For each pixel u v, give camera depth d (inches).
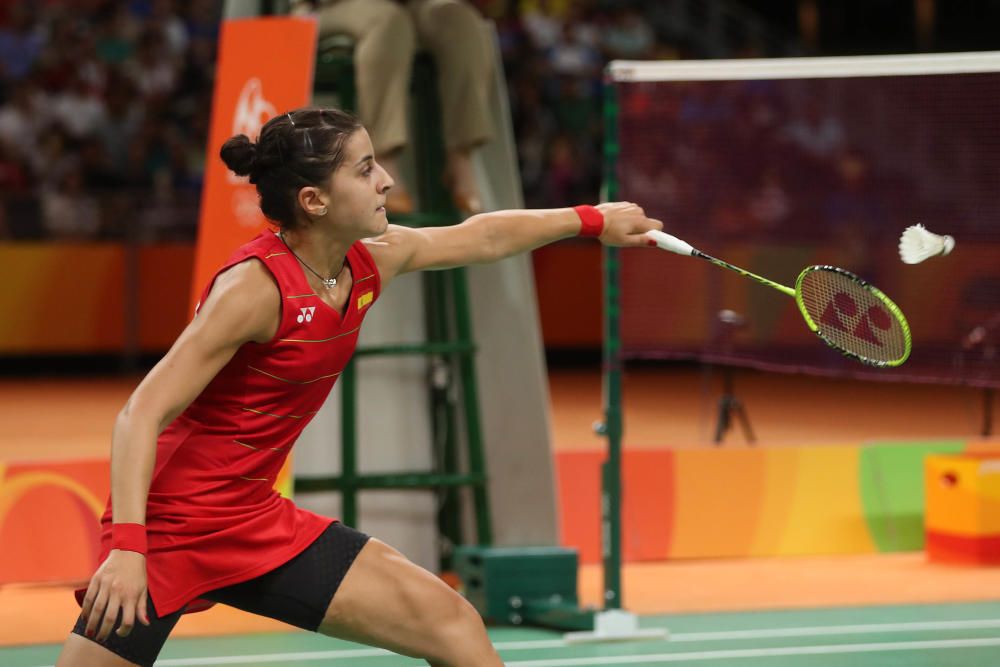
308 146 222.2
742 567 548.7
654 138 820.0
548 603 454.0
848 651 414.9
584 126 1182.3
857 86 952.3
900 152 860.0
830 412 844.6
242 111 488.7
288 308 222.7
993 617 460.1
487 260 251.8
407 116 511.2
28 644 425.1
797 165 944.9
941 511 553.6
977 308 686.5
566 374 1044.5
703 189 870.4
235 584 231.0
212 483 227.1
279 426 231.5
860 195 911.7
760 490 568.7
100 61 1114.7
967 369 530.0
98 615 209.9
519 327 514.9
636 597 495.5
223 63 498.0
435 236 248.5
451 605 237.9
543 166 1125.7
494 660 238.2
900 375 526.0
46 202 997.8
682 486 563.8
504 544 508.4
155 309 1015.0
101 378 998.4
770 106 967.0
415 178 515.2
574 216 256.7
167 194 1023.0
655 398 908.0
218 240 493.0
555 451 563.2
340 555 236.5
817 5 1429.6
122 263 1007.0
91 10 1138.0
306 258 229.1
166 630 227.0
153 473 225.8
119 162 1084.5
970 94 722.2
